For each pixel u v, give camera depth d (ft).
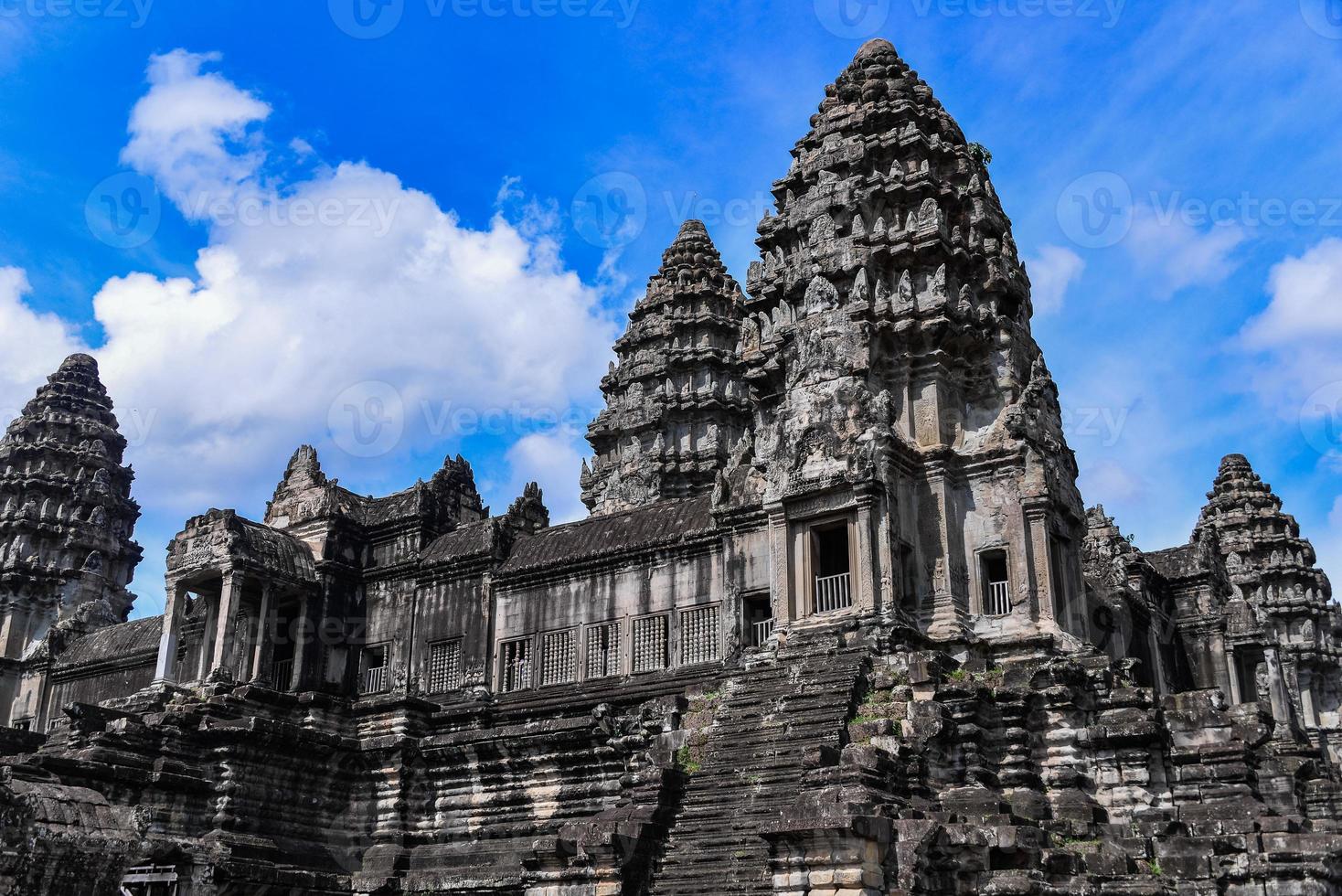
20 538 238.68
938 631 126.82
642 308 264.31
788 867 88.53
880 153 147.02
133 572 252.21
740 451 150.61
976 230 144.77
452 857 134.21
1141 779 108.17
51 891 65.82
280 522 178.40
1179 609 185.06
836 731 106.52
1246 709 125.39
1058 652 123.13
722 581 144.05
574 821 116.88
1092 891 91.04
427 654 165.78
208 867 112.78
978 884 88.74
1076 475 140.97
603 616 152.97
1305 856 96.07
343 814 145.69
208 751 139.03
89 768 126.82
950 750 107.65
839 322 136.26
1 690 220.64
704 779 108.47
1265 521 255.09
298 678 163.84
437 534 175.52
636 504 242.17
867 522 125.39
